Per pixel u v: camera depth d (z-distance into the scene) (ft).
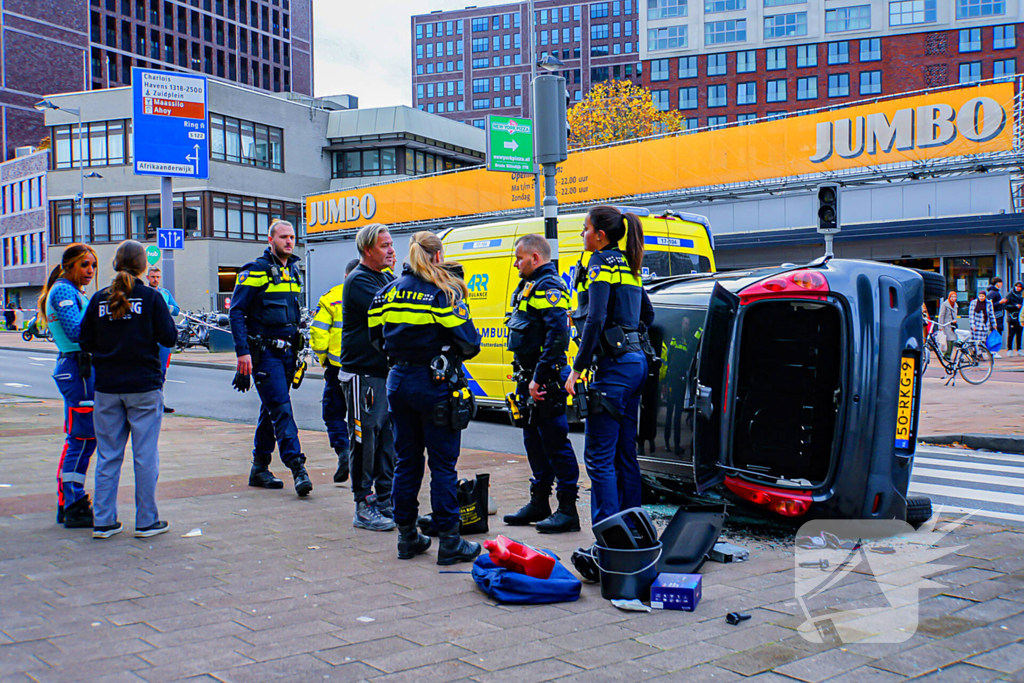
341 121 175.32
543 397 17.16
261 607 12.76
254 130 160.56
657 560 13.48
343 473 23.00
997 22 199.82
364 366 17.92
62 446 29.04
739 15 220.23
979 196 74.02
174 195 152.76
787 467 17.51
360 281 17.87
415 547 15.84
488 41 435.12
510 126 46.14
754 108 219.20
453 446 15.38
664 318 19.02
